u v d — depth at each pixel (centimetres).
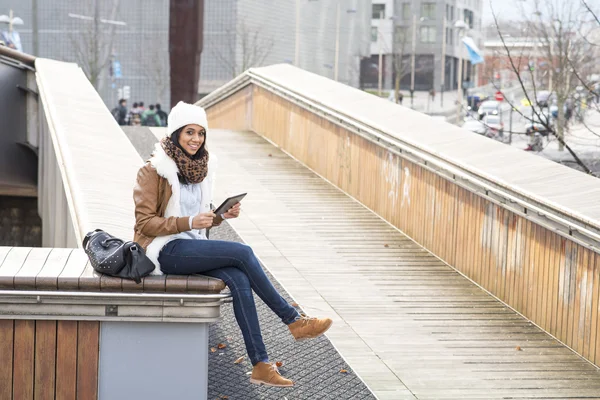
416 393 669
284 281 962
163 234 502
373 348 768
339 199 1370
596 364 752
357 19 8988
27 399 493
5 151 1609
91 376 493
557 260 819
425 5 11300
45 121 1438
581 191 838
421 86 11406
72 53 5922
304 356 736
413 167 1162
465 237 1017
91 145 988
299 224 1212
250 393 645
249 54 6362
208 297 484
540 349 792
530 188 857
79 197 736
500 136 2862
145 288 484
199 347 493
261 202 1322
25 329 491
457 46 11694
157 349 493
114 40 5862
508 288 917
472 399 664
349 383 680
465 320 864
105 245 489
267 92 1902
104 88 5753
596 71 2647
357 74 9038
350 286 956
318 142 1543
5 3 6116
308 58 7750
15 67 1598
